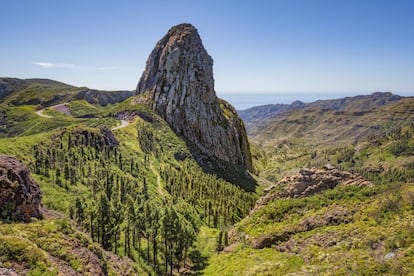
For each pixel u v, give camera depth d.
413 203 50.47
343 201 62.91
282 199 76.00
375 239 43.72
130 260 58.16
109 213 61.31
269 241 62.28
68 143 100.94
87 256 39.25
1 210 38.62
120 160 107.81
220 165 177.62
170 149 160.12
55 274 31.52
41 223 41.41
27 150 85.06
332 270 39.44
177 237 63.56
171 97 192.88
